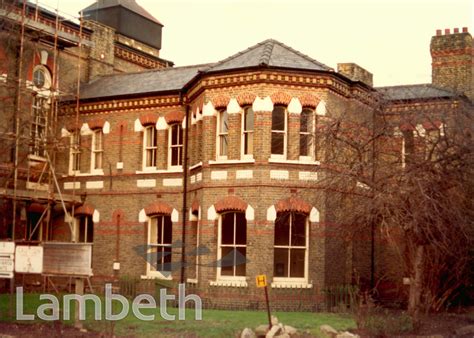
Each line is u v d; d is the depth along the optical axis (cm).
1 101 3012
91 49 3719
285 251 2692
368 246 3089
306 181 2691
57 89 3253
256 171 2669
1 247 2023
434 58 3697
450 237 2298
